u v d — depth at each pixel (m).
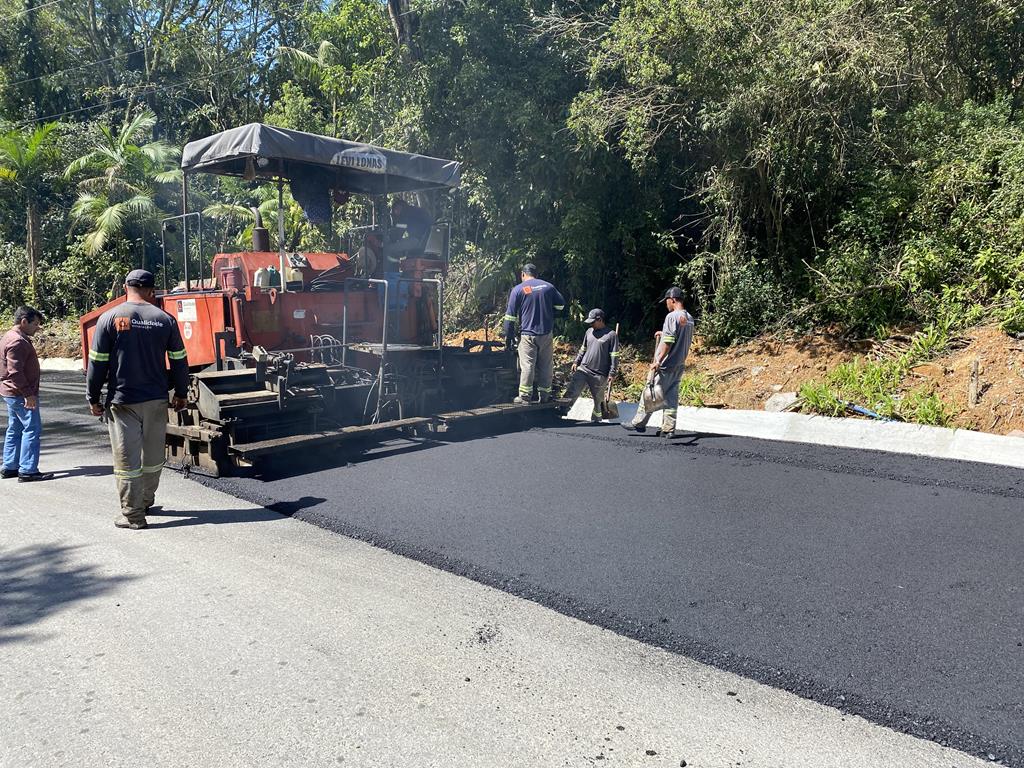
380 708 2.58
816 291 8.70
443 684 2.74
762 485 5.23
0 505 5.20
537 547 4.07
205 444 5.88
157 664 2.91
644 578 3.62
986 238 7.70
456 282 12.52
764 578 3.60
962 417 6.20
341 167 7.35
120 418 4.56
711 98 8.76
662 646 3.01
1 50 22.84
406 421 6.64
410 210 8.21
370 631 3.18
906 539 4.10
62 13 23.14
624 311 11.01
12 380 5.79
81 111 22.78
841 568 3.71
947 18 8.59
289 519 4.75
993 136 8.05
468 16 10.61
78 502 5.26
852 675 2.70
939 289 7.91
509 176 11.00
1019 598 3.32
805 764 2.25
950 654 2.83
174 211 18.27
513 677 2.79
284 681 2.77
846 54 8.06
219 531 4.54
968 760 2.25
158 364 4.69
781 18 8.44
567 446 6.63
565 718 2.51
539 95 10.52
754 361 8.57
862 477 5.39
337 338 7.12
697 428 7.45
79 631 3.21
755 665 2.79
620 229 10.20
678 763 2.26
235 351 6.49
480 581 3.71
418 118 10.98
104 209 17.25
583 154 9.66
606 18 10.33
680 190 10.41
